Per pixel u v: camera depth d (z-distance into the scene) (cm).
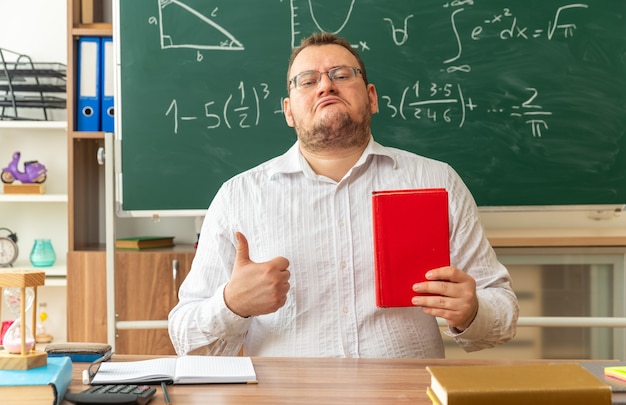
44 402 96
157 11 240
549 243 229
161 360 122
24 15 280
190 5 240
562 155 239
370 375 114
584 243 229
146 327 225
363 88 157
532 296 233
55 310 278
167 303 235
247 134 241
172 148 241
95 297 237
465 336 139
